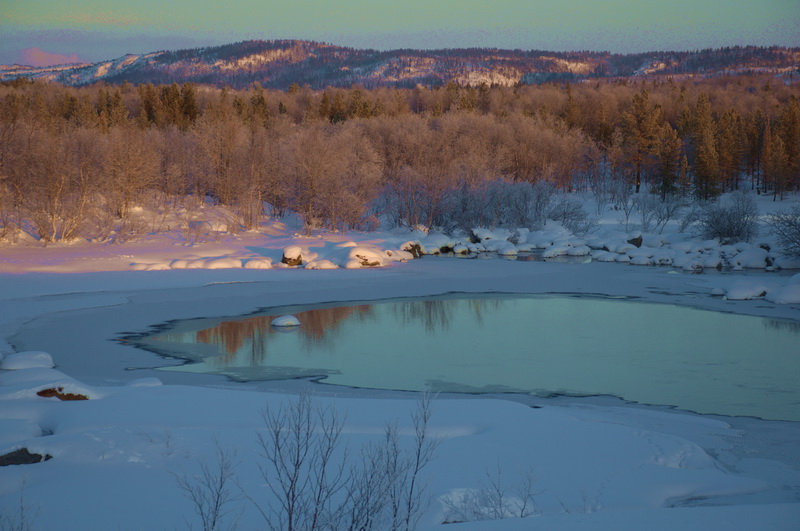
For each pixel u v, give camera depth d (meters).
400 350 21.70
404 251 47.84
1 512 7.27
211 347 22.02
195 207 61.16
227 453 9.39
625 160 96.44
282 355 20.94
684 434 12.51
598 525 5.75
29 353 18.83
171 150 70.06
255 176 60.50
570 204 66.00
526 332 24.62
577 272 41.06
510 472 9.00
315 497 6.79
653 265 45.00
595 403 15.96
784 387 17.45
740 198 58.31
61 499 7.69
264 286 35.12
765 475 9.98
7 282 34.00
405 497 7.47
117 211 55.75
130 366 19.28
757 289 32.06
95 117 99.19
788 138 94.94
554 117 117.94
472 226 60.59
